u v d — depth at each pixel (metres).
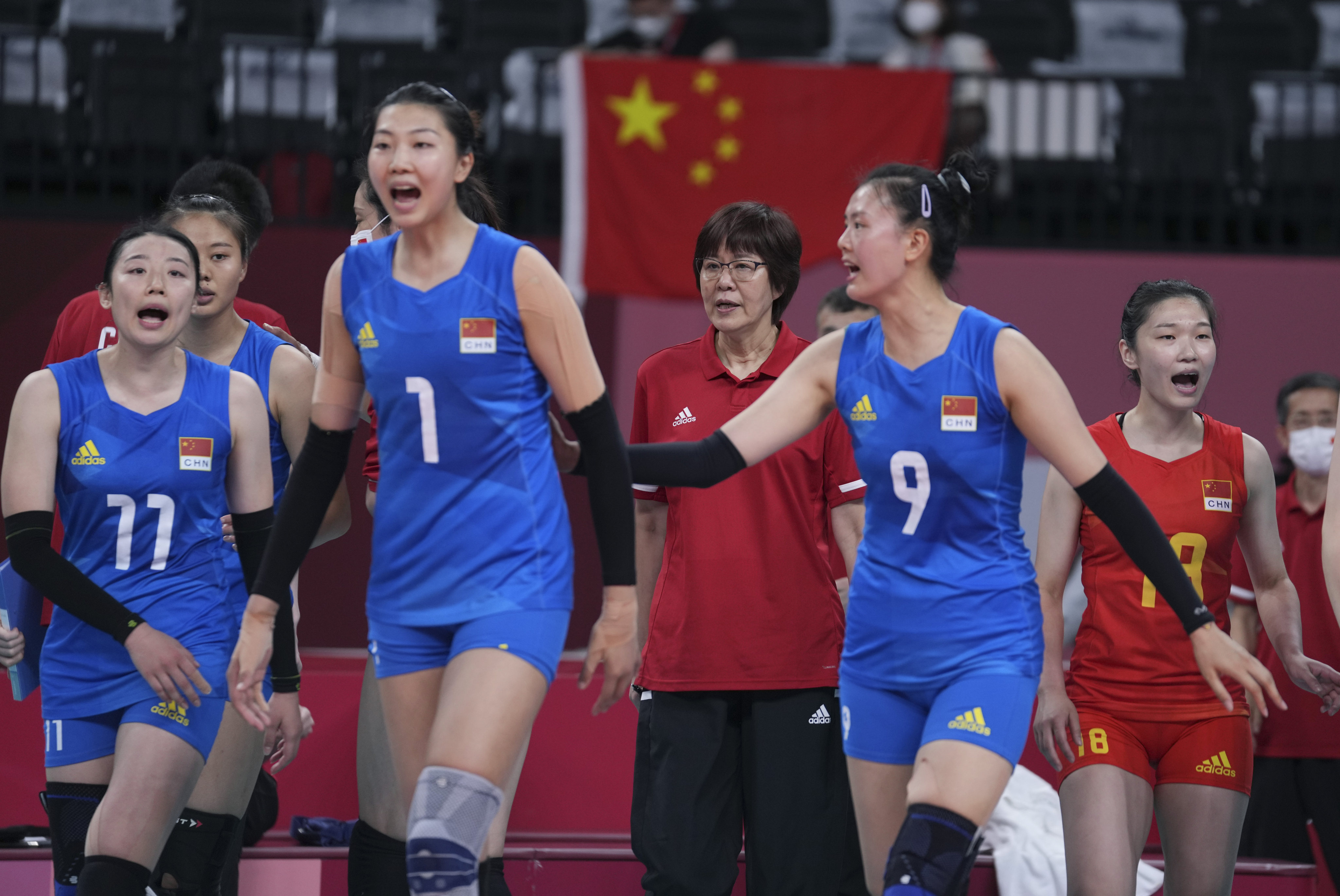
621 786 13.25
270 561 7.43
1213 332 9.34
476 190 8.78
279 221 21.75
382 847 9.27
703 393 10.05
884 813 7.75
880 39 27.27
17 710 12.60
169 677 8.11
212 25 24.73
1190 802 8.97
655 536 10.34
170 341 8.36
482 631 6.82
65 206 21.77
